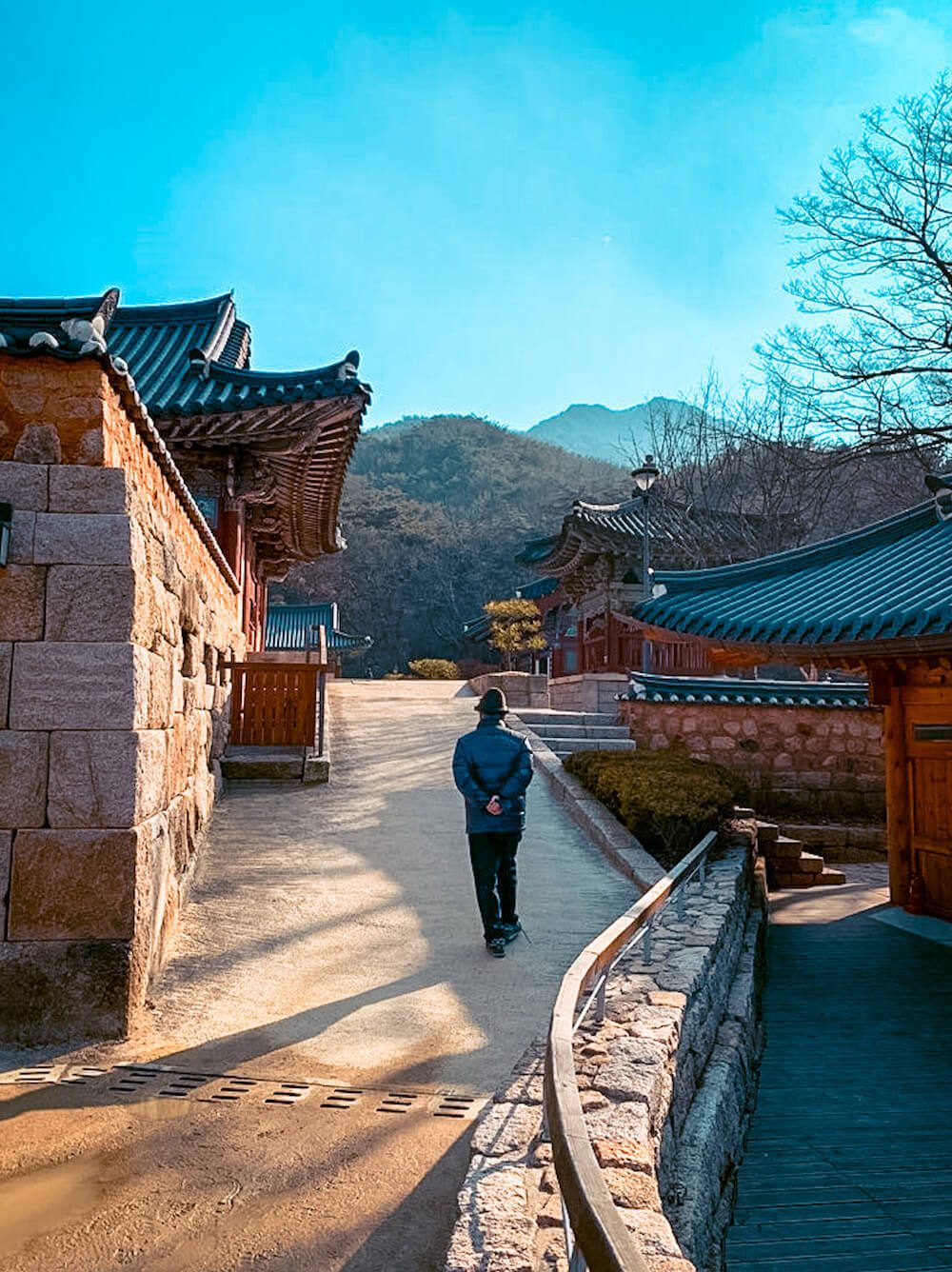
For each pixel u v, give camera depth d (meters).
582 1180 1.81
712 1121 4.29
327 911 6.29
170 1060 4.04
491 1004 4.80
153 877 4.82
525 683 16.53
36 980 4.21
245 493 12.93
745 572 9.98
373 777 10.33
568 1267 2.11
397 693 17.00
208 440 12.05
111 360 4.54
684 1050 4.31
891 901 10.75
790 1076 6.20
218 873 7.05
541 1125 3.14
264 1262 2.61
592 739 12.68
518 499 98.50
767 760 14.03
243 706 10.27
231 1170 3.11
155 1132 3.38
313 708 10.34
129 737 4.39
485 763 5.85
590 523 27.09
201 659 7.51
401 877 7.13
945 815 10.08
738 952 7.23
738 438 27.34
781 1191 4.67
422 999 4.85
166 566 5.50
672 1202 3.57
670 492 27.88
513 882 5.93
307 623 42.09
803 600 8.81
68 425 4.54
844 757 14.20
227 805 9.02
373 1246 2.69
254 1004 4.72
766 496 25.16
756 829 10.03
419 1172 3.12
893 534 9.80
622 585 28.78
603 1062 3.55
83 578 4.43
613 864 7.98
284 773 9.83
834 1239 4.25
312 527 17.72
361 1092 3.75
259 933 5.82
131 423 5.13
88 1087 3.75
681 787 8.85
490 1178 2.76
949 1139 5.27
